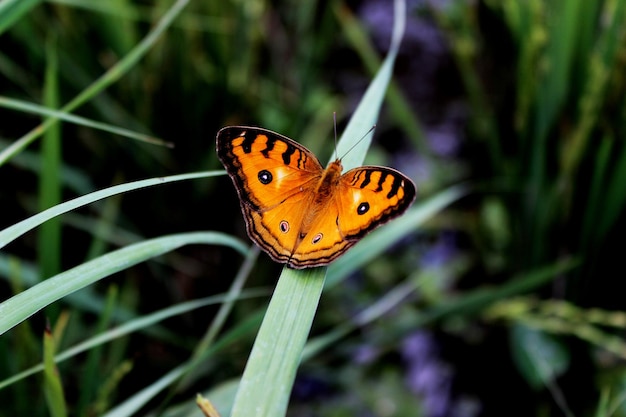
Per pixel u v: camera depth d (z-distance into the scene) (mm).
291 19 709
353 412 617
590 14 567
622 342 586
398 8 523
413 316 610
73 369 570
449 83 784
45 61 586
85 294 557
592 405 580
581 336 579
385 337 599
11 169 598
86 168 608
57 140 519
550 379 574
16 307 448
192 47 603
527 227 608
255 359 447
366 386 624
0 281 576
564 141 591
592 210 578
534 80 583
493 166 621
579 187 585
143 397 495
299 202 482
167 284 611
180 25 594
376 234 562
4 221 601
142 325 493
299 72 706
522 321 591
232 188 620
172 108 608
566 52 568
